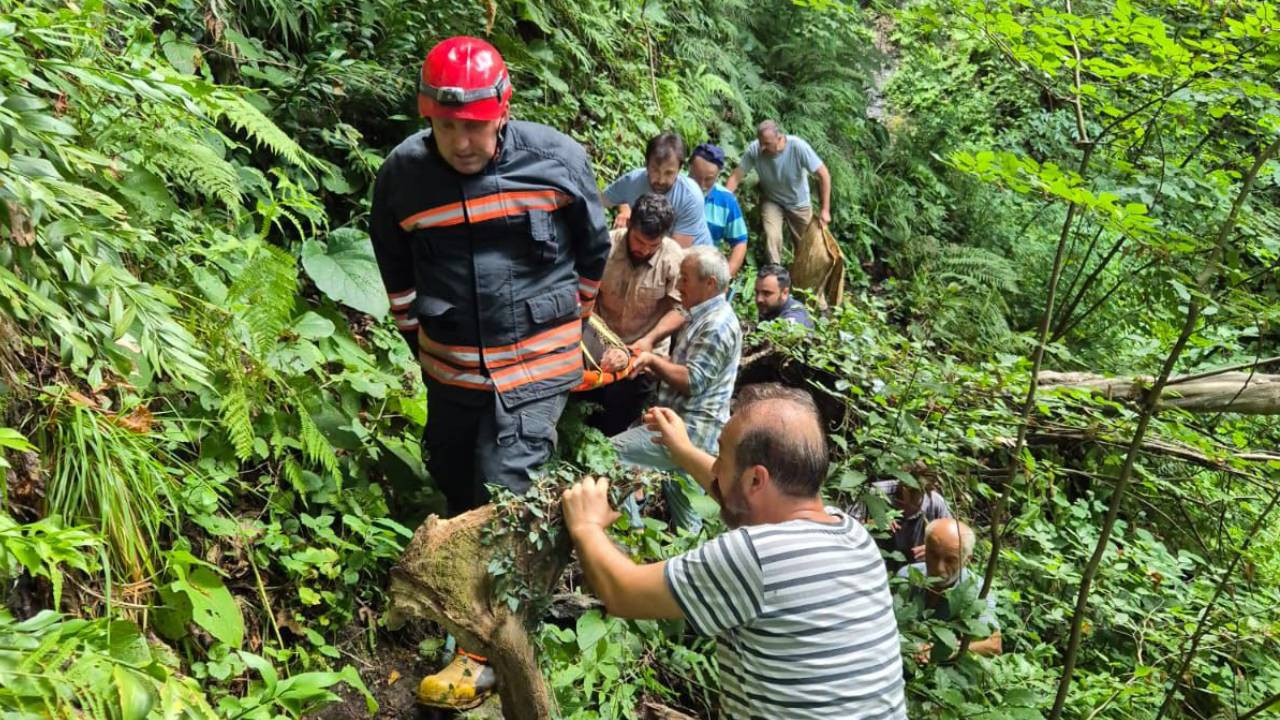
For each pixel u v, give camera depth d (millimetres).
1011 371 3602
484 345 2879
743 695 1978
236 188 2986
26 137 2295
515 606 2201
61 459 2316
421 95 2656
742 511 2074
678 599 1922
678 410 3676
